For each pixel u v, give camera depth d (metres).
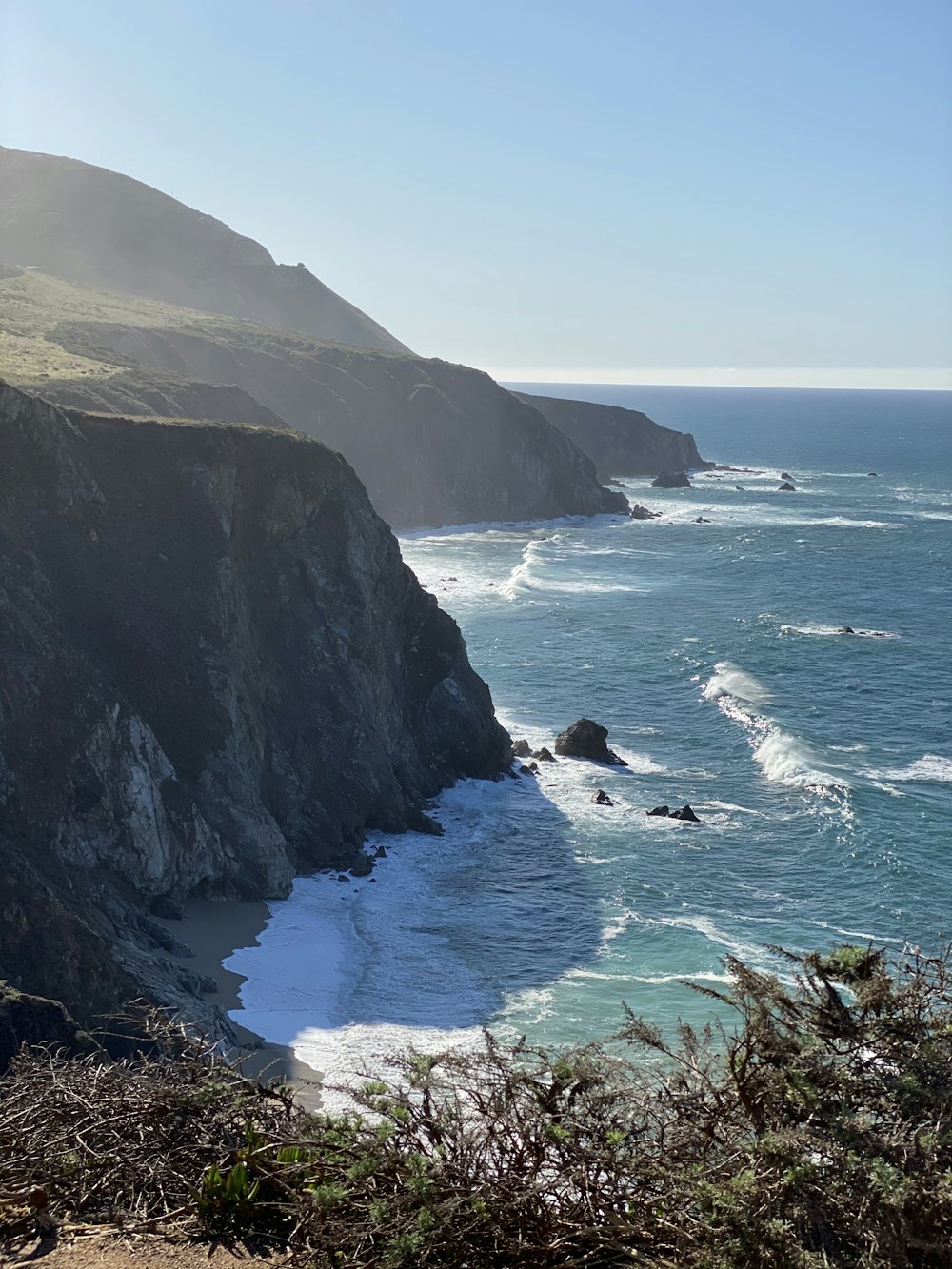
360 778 48.00
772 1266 5.56
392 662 55.03
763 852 44.53
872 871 42.38
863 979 6.39
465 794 51.97
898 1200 5.43
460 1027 30.72
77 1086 8.32
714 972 34.34
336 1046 29.36
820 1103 6.03
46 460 44.34
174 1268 6.66
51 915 29.16
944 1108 5.87
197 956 35.19
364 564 53.59
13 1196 7.33
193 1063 8.32
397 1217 6.33
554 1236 6.32
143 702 41.56
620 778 53.75
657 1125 6.87
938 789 51.84
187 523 46.97
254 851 40.81
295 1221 7.02
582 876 42.28
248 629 48.25
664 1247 6.10
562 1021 31.11
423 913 39.19
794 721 61.75
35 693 36.72
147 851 37.16
